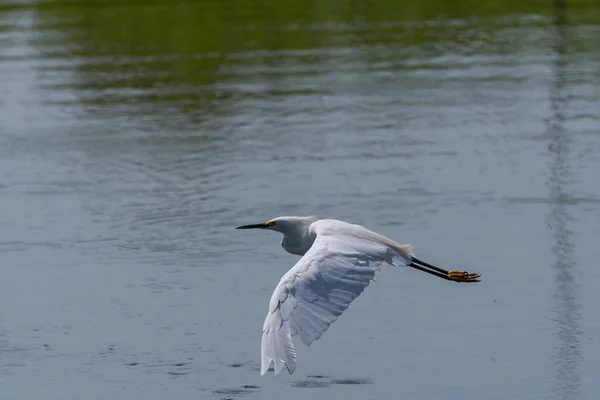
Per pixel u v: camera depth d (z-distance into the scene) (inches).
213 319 483.5
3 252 573.9
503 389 413.4
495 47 1029.8
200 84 922.7
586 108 816.9
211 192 657.0
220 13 1204.5
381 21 1157.1
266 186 662.5
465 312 483.5
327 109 832.3
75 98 889.5
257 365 441.4
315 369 436.1
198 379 429.7
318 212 616.4
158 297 510.0
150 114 840.3
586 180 659.4
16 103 877.8
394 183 661.3
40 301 510.3
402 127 780.0
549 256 544.4
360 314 485.7
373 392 414.6
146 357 450.9
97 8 1254.3
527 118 795.4
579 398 405.1
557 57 984.3
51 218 624.7
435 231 583.5
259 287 517.0
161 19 1181.1
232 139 764.6
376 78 922.1
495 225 590.9
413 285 516.7
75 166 719.7
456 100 848.9
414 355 444.1
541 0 1250.0
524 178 666.8
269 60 1000.2
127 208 635.5
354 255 303.7
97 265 553.0
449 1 1249.4
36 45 1080.2
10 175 705.0
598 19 1139.3
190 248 571.2
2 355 455.8
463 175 674.8
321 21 1159.6
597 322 469.1
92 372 439.2
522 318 475.2
